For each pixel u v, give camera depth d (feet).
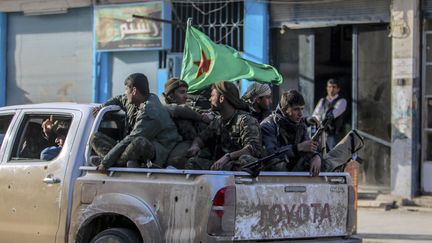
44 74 108.47
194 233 39.27
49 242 45.29
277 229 41.75
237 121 45.14
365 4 88.63
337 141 89.35
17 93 110.63
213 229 38.99
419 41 85.92
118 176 42.98
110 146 44.96
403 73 85.20
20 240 46.80
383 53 88.79
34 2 107.34
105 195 42.70
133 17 95.71
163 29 97.76
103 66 103.60
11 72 110.93
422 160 86.28
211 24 97.40
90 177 44.01
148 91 46.44
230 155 42.83
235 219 39.63
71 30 106.32
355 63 90.68
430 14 85.71
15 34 110.52
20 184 46.91
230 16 96.58
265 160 42.11
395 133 85.92
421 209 82.74
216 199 39.14
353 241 45.19
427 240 66.03
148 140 43.83
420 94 86.28
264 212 41.11
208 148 46.37
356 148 49.93
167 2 97.76
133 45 100.01
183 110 46.88
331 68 92.99
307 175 44.09
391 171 86.74
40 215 45.73
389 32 87.56
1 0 108.99
